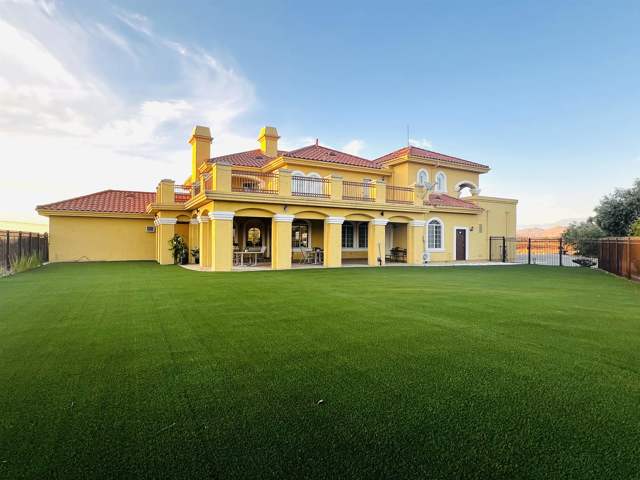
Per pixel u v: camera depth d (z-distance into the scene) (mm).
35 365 3963
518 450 2332
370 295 8750
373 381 3506
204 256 16906
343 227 22312
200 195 15625
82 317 6285
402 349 4520
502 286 10742
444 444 2404
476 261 23797
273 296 8547
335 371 3771
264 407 2957
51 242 21062
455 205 23109
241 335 5156
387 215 19500
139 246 22797
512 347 4621
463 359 4160
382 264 19156
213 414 2838
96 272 14297
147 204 23906
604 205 24562
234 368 3863
